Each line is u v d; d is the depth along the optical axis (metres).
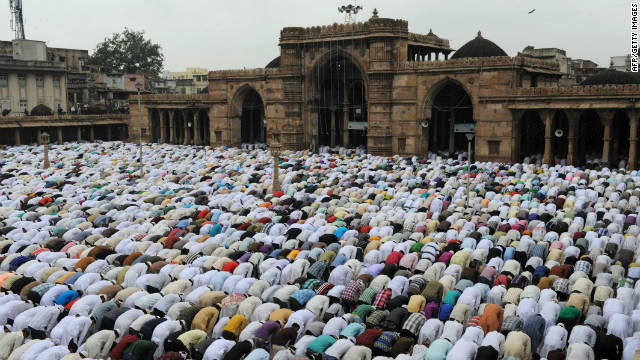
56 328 18.22
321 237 27.03
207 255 25.67
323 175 46.78
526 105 51.84
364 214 31.28
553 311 18.38
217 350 16.44
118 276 22.78
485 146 55.44
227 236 28.48
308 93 67.06
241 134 83.19
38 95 87.19
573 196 34.97
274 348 17.50
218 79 73.88
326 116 73.50
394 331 17.88
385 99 60.72
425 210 33.19
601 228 27.42
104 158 59.81
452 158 58.19
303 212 33.22
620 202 32.78
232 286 21.36
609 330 17.23
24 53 87.81
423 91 58.97
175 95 77.94
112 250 25.81
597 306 18.94
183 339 17.05
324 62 65.44
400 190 38.72
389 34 59.28
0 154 63.59
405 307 19.38
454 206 34.00
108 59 117.50
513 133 53.56
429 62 58.00
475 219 30.64
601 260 23.14
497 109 54.19
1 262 25.09
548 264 23.25
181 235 29.00
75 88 103.31
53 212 35.03
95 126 86.94
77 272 22.88
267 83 69.19
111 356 16.89
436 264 22.59
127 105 100.81
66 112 90.94
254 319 19.30
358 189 39.12
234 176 46.44
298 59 66.19
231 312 19.56
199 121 80.00
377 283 21.19
